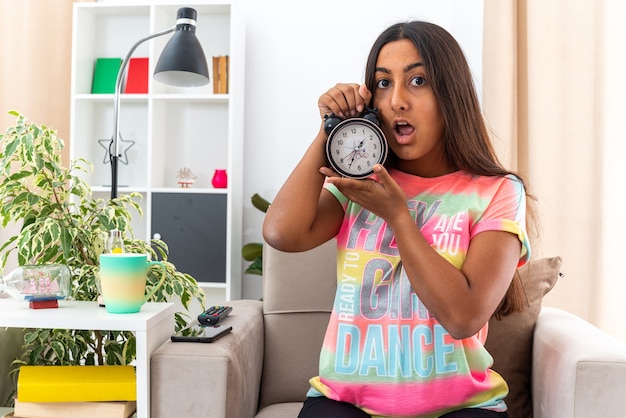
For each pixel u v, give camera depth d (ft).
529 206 4.69
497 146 8.87
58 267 4.83
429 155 3.97
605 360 3.83
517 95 9.18
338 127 3.59
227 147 10.20
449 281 3.32
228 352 4.33
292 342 5.98
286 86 10.15
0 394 5.35
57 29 10.28
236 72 9.57
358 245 3.90
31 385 4.26
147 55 10.29
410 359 3.68
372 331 3.76
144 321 4.27
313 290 6.09
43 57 10.22
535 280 5.41
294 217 3.82
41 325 4.37
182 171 9.84
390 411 3.70
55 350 5.17
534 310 5.25
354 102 3.73
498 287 3.49
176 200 9.45
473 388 3.73
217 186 9.66
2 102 10.18
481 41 9.61
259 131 10.21
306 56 10.09
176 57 7.04
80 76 9.83
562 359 4.10
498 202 3.77
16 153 5.33
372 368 3.73
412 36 3.74
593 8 8.71
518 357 5.19
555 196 8.81
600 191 8.72
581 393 3.84
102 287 4.56
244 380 4.82
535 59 8.82
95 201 5.90
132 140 10.41
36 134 5.26
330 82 10.07
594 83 8.73
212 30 10.16
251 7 10.18
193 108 10.23
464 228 3.72
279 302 6.07
